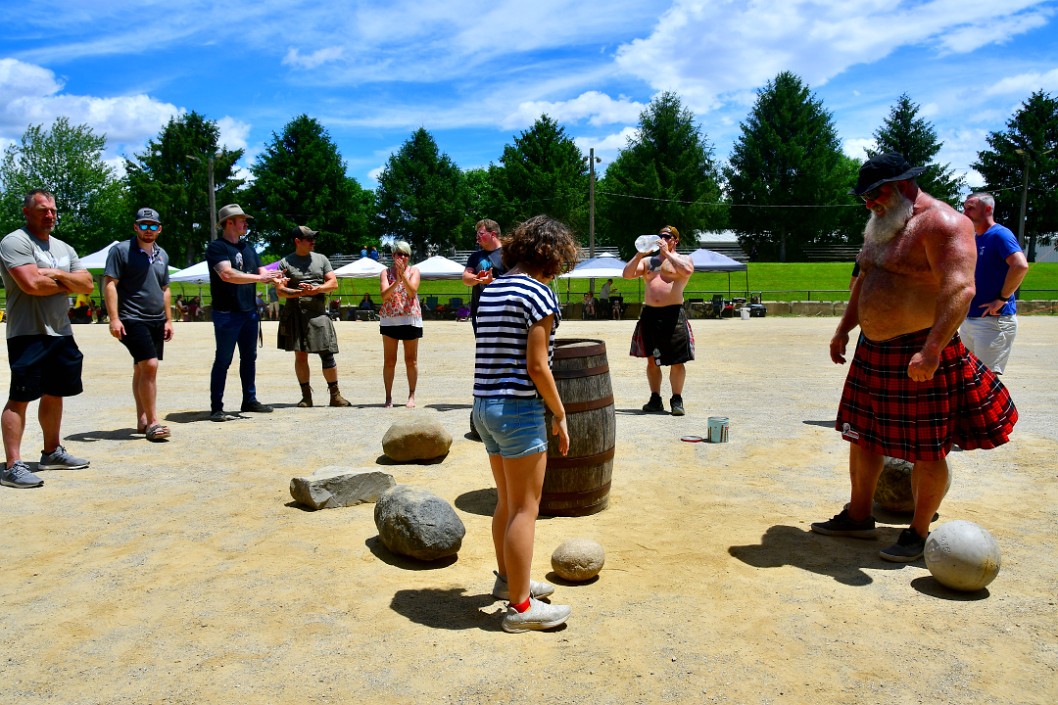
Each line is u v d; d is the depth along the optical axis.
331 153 67.81
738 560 4.16
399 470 6.04
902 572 4.01
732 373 12.66
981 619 3.44
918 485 4.17
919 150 70.69
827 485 5.60
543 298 3.24
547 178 63.41
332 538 4.51
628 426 7.70
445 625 3.39
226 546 4.35
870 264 4.20
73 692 2.83
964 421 4.08
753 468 6.06
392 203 72.44
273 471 5.98
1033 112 69.38
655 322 8.16
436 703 2.75
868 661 3.06
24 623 3.38
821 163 69.25
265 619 3.43
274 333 23.89
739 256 75.31
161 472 5.92
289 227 65.06
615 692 2.82
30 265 5.45
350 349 18.05
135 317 6.86
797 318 31.45
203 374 13.03
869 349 4.28
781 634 3.29
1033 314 31.11
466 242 72.69
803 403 9.31
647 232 60.09
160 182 67.81
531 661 3.06
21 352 5.56
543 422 3.37
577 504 4.92
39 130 69.81
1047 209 66.25
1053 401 9.05
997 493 5.31
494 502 5.23
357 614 3.50
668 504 5.17
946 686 2.87
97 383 11.75
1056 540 4.41
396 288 8.77
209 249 7.88
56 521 4.75
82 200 71.06
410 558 4.20
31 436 7.29
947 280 3.81
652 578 3.92
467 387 11.22
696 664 3.03
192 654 3.11
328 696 2.79
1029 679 2.92
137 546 4.34
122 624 3.38
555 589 3.79
